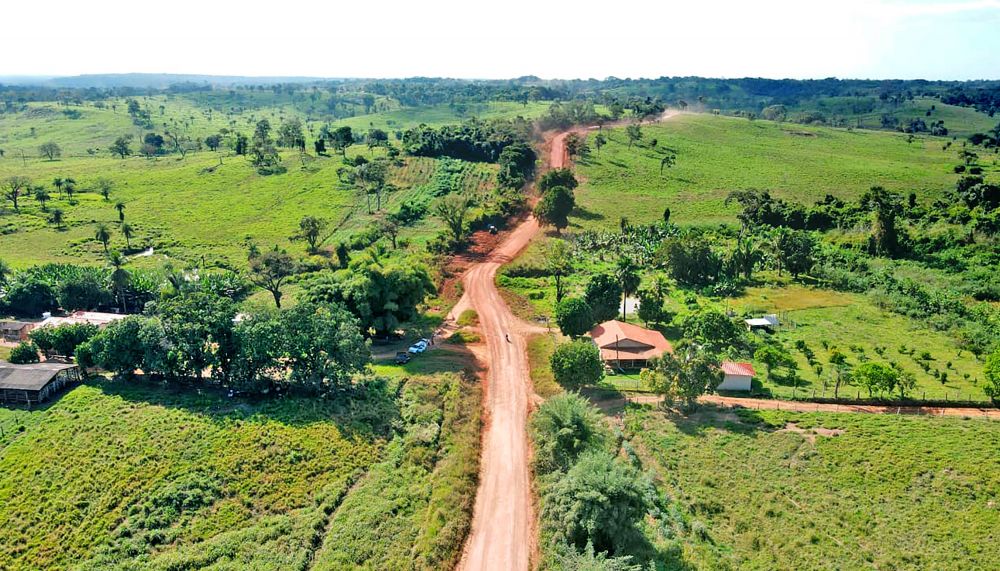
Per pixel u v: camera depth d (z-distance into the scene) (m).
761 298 114.88
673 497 56.75
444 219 147.88
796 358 88.69
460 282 123.38
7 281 115.38
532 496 58.56
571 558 47.88
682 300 114.62
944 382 79.38
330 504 55.72
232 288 123.12
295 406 70.50
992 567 46.72
